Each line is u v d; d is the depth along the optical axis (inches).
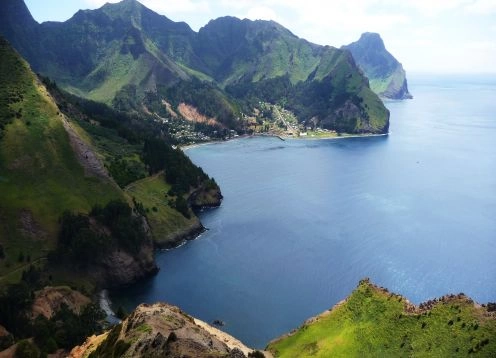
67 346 5265.8
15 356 4810.5
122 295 7106.3
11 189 7564.0
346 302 4879.4
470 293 6786.4
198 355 3344.0
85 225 7490.2
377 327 4335.6
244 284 7130.9
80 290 6791.3
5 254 6860.2
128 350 3479.3
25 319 5551.2
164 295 6983.3
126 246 7672.2
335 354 4291.3
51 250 7204.7
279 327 6008.9
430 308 4197.8
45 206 7598.4
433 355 3789.4
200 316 6299.2
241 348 4638.3
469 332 3769.7
